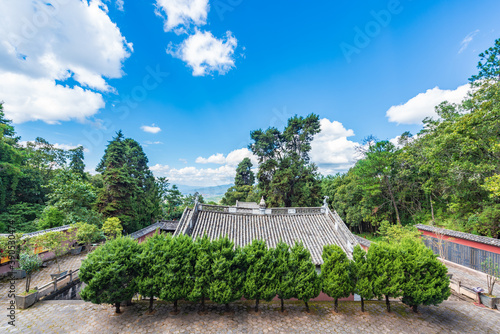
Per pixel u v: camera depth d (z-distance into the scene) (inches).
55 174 962.1
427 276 361.7
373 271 376.2
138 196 1320.1
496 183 561.3
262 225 590.9
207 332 319.0
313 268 370.9
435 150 821.9
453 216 936.3
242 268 376.8
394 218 1328.7
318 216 630.5
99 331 314.3
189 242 375.9
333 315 375.2
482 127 673.0
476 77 709.9
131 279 352.8
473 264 685.9
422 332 333.7
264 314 372.5
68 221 821.2
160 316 356.8
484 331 339.9
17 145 1130.7
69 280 500.1
